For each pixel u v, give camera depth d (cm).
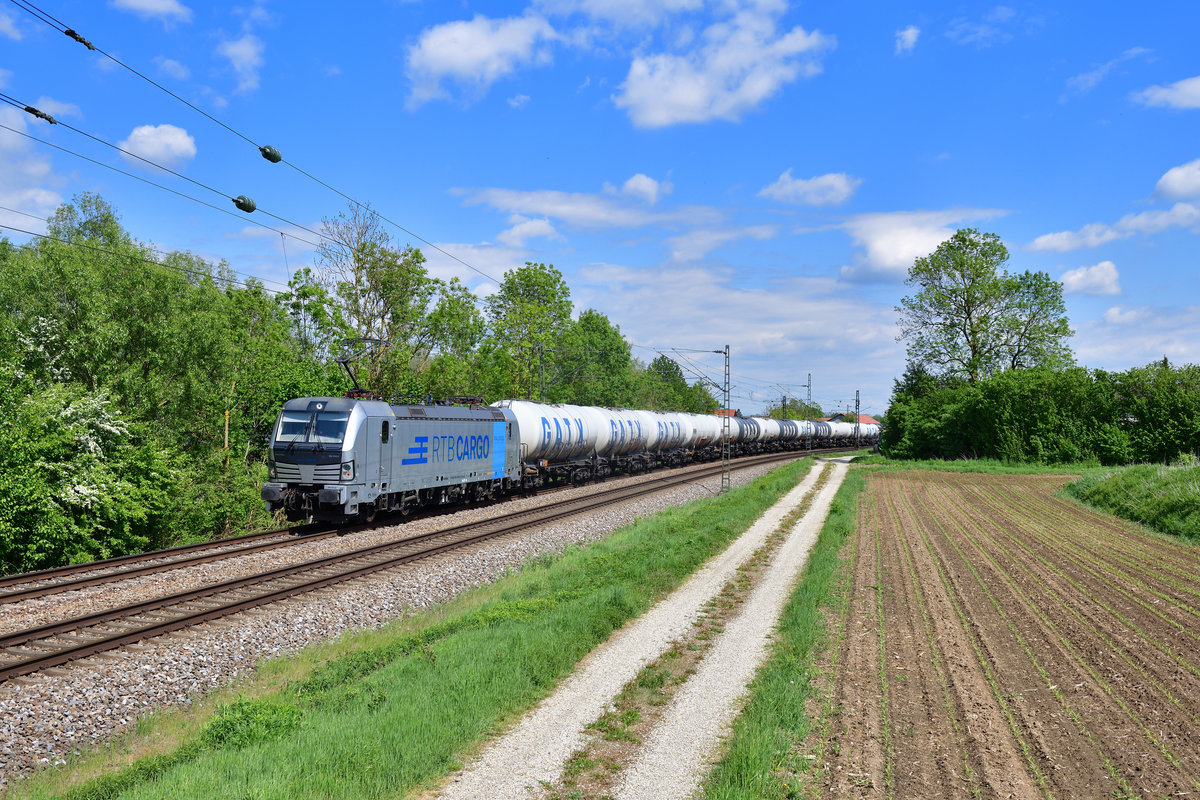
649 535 2305
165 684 1059
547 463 3575
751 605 1541
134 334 2442
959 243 6419
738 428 6469
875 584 1744
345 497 2141
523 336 5288
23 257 2431
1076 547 2283
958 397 6462
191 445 2667
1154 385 5522
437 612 1482
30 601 1388
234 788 709
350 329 3653
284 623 1339
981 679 1101
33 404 1883
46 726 905
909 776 793
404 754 800
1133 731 916
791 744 866
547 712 973
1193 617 1448
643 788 772
